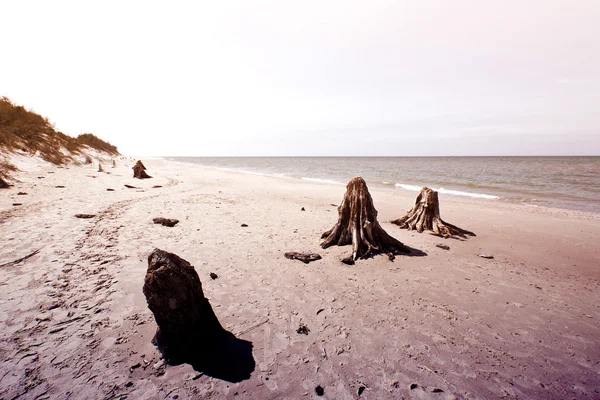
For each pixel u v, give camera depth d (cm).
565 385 296
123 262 545
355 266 607
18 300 390
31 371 275
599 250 771
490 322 411
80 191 1248
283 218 1038
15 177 1352
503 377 304
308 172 4331
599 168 5269
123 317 375
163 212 1001
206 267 560
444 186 2450
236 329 370
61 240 622
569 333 391
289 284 507
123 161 3722
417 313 427
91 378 273
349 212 736
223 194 1567
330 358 322
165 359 305
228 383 279
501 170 4812
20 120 2136
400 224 1019
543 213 1273
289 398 265
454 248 764
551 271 621
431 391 280
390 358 326
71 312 376
